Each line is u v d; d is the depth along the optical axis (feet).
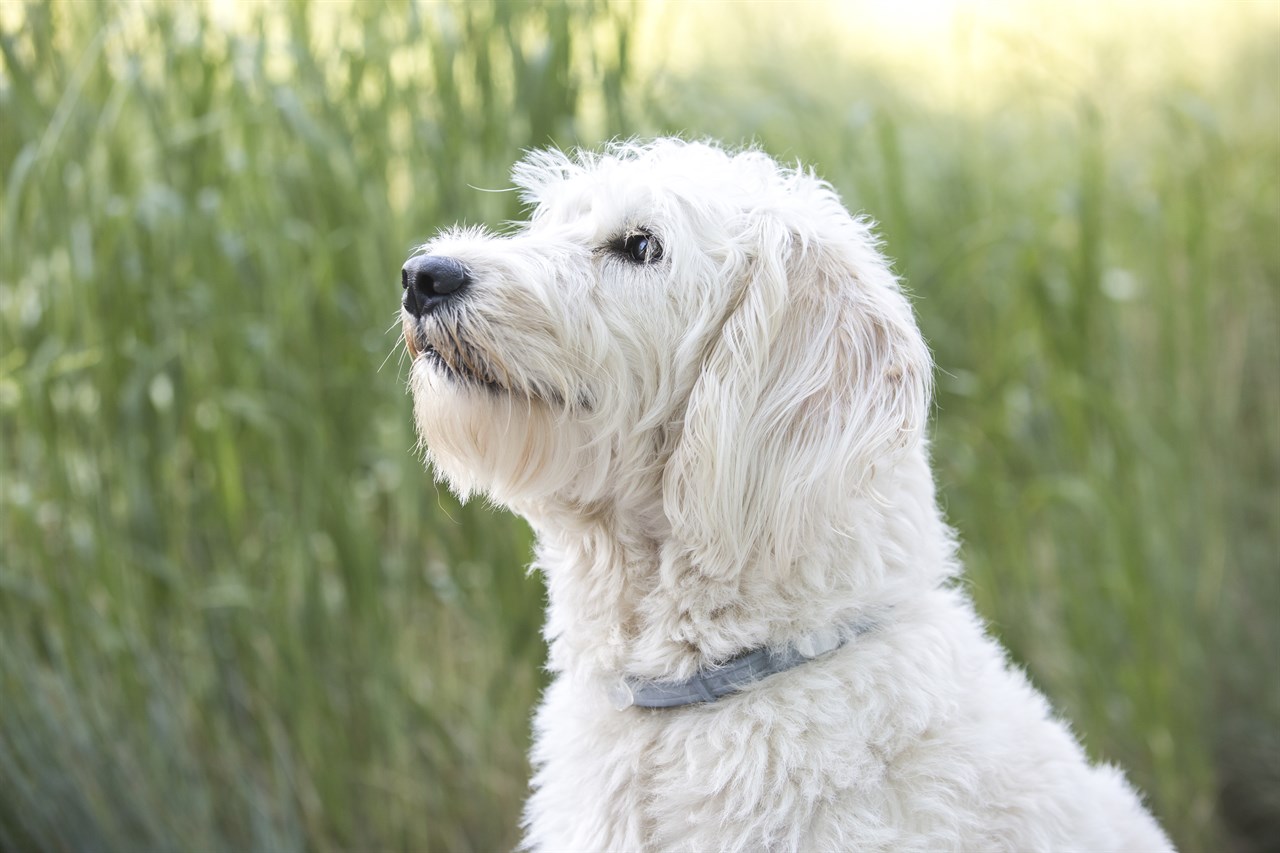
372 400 11.84
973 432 13.41
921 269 13.64
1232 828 14.40
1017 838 6.47
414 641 12.20
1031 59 14.89
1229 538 14.98
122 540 10.93
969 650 7.07
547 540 7.64
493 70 12.07
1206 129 15.15
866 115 13.24
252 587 11.56
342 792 11.51
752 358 6.82
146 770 10.87
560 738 7.25
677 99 13.01
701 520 6.61
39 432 10.67
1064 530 13.57
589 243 7.25
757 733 6.42
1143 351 14.79
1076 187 13.94
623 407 6.93
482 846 12.26
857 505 6.66
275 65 12.10
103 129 11.07
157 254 11.23
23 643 10.68
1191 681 13.84
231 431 11.39
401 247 11.62
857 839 6.18
